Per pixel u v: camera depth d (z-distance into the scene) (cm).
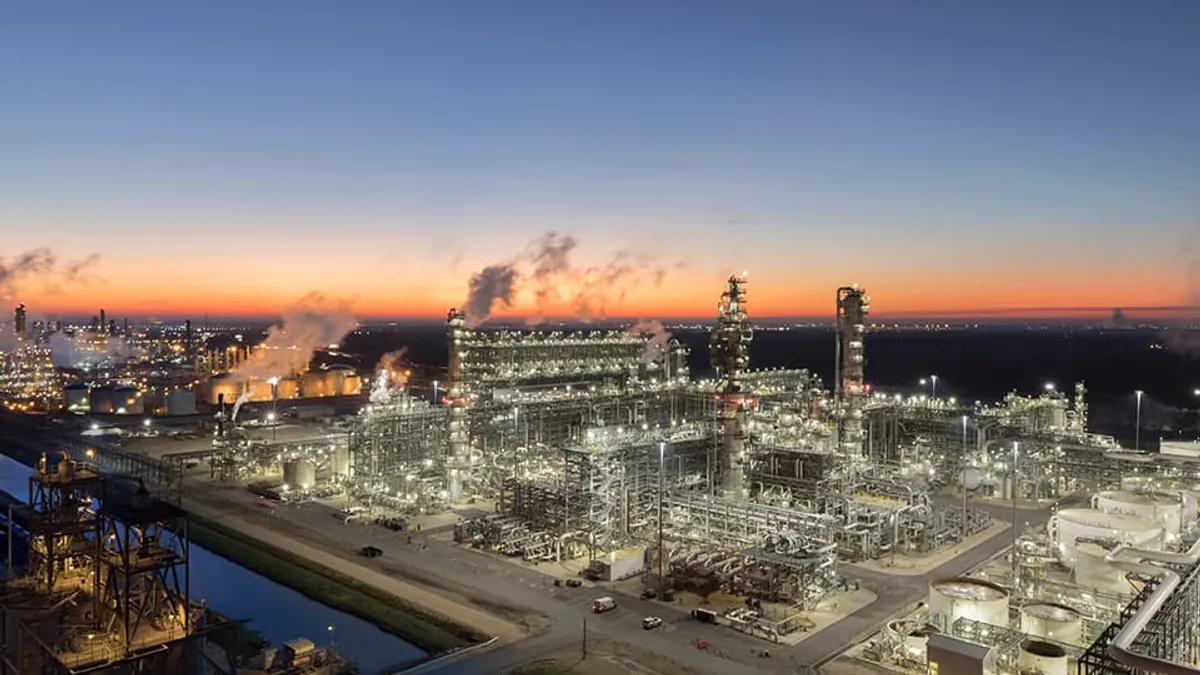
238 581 9338
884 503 11388
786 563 8256
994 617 7169
